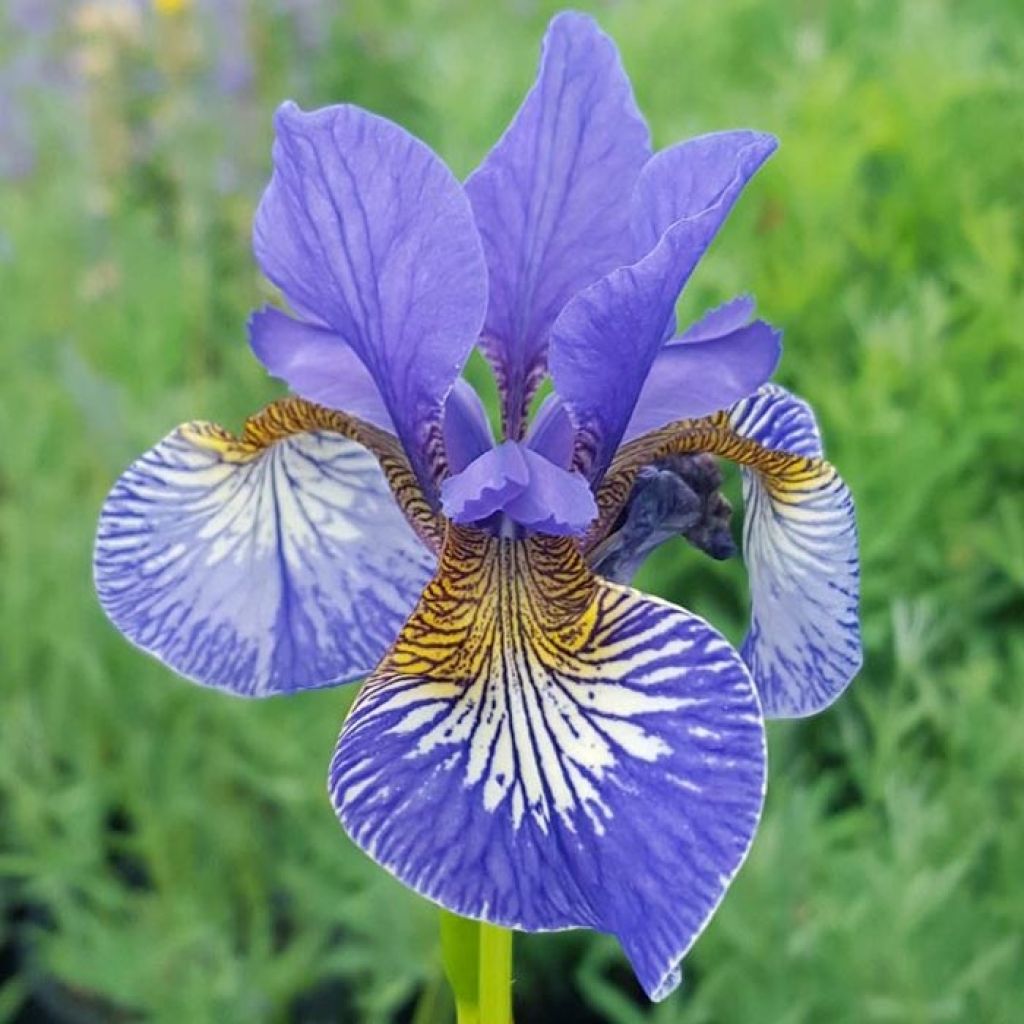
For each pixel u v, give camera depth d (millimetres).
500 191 100
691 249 89
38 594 229
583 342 91
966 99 256
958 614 197
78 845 195
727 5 309
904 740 192
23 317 266
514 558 93
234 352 246
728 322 104
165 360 257
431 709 87
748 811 81
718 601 212
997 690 194
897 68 254
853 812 172
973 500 202
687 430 103
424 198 91
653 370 101
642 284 89
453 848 82
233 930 213
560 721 86
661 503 104
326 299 97
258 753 205
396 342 96
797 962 159
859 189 236
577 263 102
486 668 89
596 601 91
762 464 105
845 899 160
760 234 241
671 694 86
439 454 98
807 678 105
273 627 111
